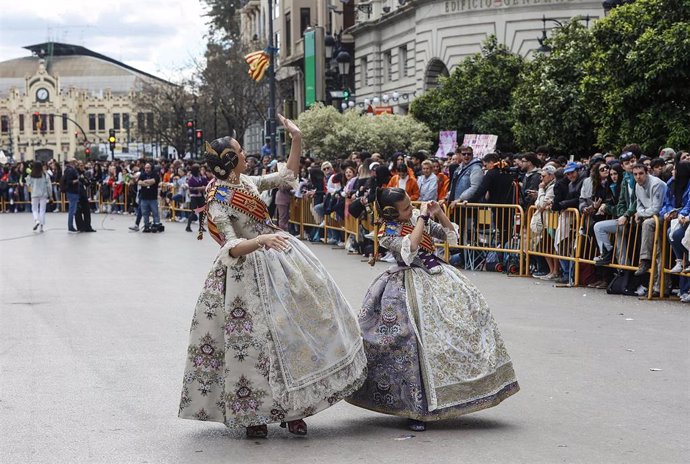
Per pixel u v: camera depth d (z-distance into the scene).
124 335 9.95
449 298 6.52
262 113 54.09
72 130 135.62
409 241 6.47
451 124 31.75
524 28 33.91
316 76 32.75
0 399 7.32
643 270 12.29
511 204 15.26
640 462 5.69
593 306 11.72
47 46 157.50
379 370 6.44
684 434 6.28
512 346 9.20
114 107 135.62
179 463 5.76
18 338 9.84
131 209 36.62
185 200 31.31
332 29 50.22
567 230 13.77
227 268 6.22
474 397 6.39
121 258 18.27
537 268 14.84
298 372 6.14
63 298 12.73
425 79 38.28
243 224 6.42
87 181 38.53
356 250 18.80
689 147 20.53
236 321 6.16
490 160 15.45
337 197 19.81
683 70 20.14
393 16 41.16
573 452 5.89
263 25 65.50
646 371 8.13
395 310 6.46
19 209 38.78
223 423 6.36
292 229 23.27
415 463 5.70
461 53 35.88
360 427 6.57
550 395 7.35
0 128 137.00
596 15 33.09
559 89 24.86
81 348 9.27
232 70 53.97
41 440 6.25
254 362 6.13
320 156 30.58
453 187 15.97
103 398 7.35
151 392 7.53
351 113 31.08
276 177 6.75
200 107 59.19
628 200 12.59
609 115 21.62
